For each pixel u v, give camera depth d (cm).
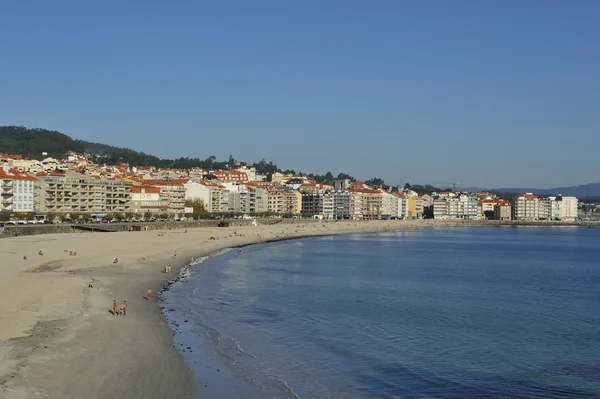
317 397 3912
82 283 7444
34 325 4997
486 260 14375
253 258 13225
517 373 4622
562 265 13350
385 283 9444
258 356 4756
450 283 9656
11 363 3884
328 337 5534
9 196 19400
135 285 7894
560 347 5422
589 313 7100
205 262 11781
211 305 6888
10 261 9306
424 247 18775
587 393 4209
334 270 11162
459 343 5488
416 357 4978
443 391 4188
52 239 13512
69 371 3878
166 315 6084
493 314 6938
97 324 5244
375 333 5769
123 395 3566
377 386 4222
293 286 8775
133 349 4569
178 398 3634
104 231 17662
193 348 4812
